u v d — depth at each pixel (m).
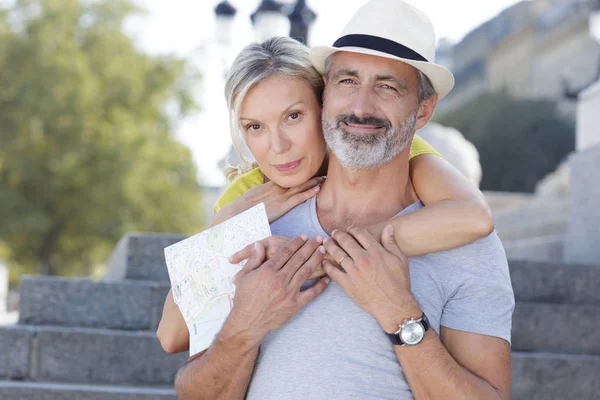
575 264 4.84
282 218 2.64
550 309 4.46
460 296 2.41
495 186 23.39
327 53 2.53
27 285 4.63
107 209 19.31
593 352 4.48
